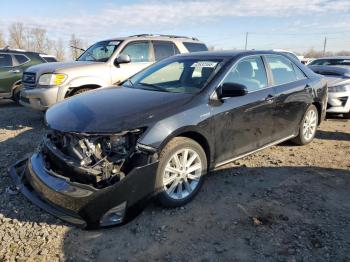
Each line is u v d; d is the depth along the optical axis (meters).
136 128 3.47
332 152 5.89
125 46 7.93
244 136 4.62
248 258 3.11
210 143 4.13
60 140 3.73
